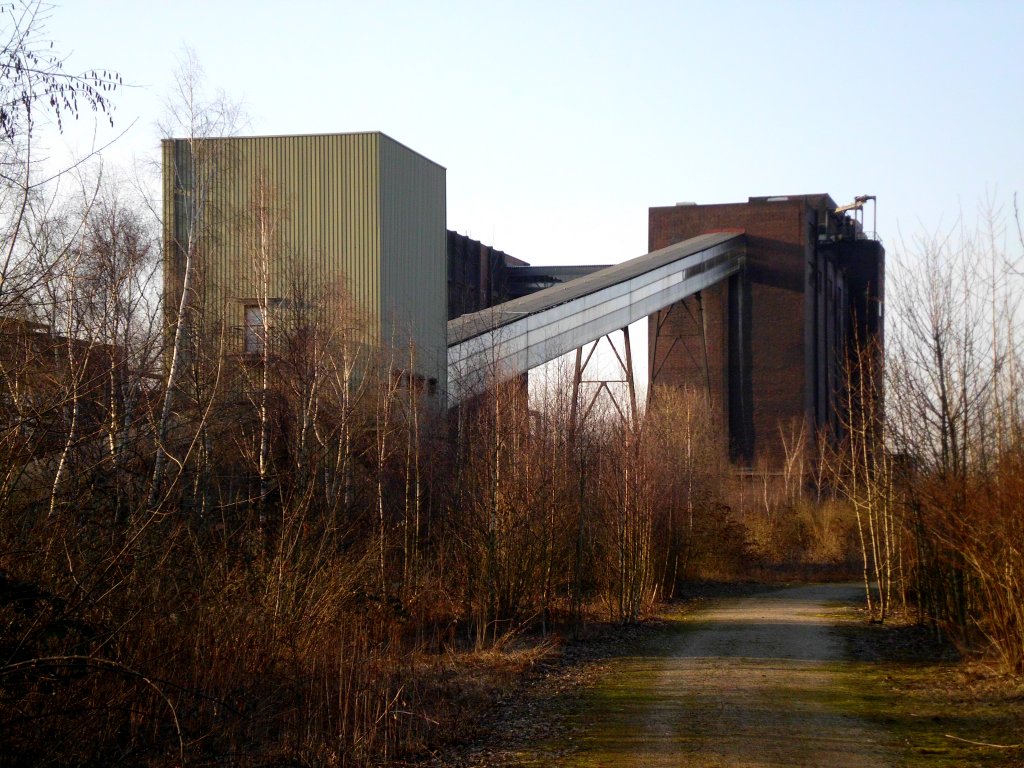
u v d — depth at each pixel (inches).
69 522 397.4
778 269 2795.3
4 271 373.7
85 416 495.2
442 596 927.7
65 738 371.6
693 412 2066.9
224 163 1000.2
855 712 572.7
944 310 1031.0
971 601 764.6
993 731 511.5
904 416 853.2
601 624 1053.8
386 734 504.7
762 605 1348.4
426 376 1171.9
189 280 813.9
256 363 879.1
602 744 502.3
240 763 447.2
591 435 1231.5
